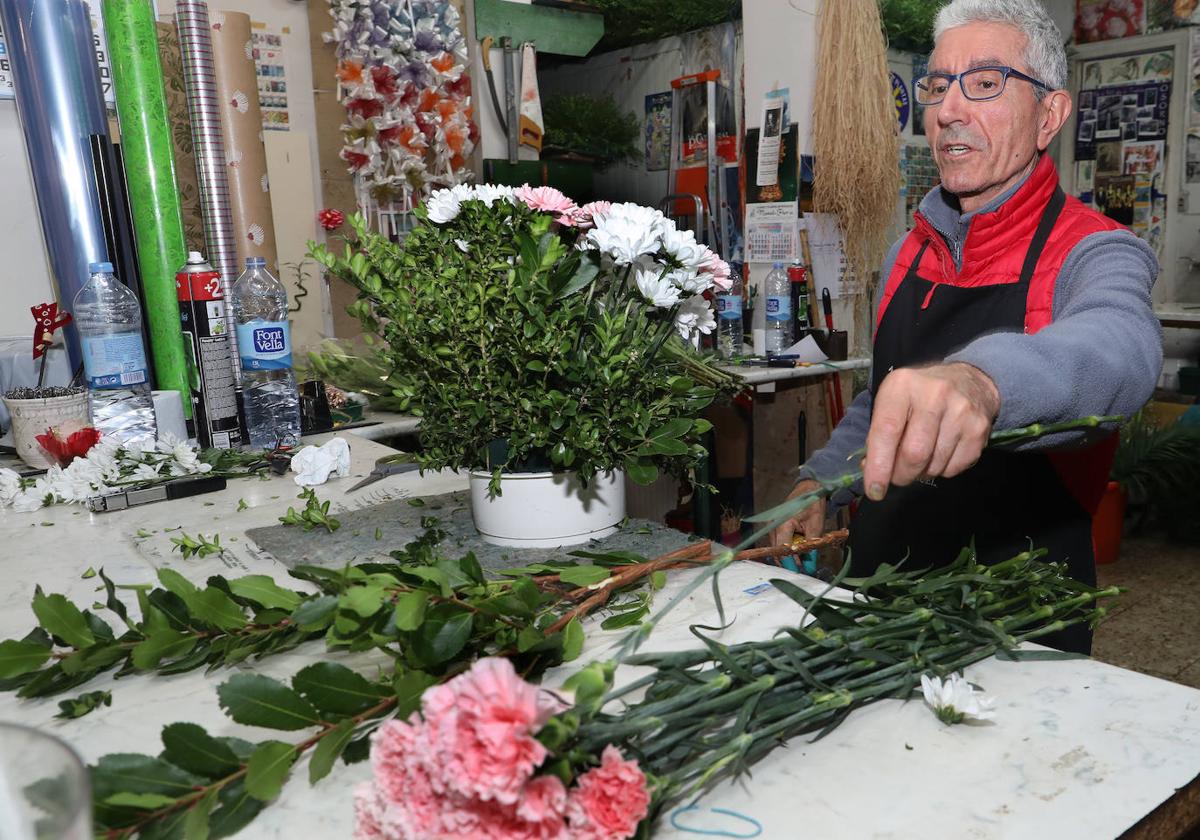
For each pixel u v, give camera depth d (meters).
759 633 0.87
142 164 2.03
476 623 0.72
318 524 1.30
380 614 0.67
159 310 2.08
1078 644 1.34
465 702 0.44
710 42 4.70
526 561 1.09
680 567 1.00
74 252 2.01
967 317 1.48
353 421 2.34
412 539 1.21
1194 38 5.11
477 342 1.04
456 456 1.14
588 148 5.11
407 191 3.31
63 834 0.36
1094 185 5.63
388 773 0.48
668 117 4.98
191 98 2.30
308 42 3.08
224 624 0.73
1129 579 3.54
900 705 0.73
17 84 1.99
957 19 1.54
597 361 1.03
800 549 1.11
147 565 1.17
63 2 1.96
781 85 3.62
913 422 0.71
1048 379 0.85
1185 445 3.78
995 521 1.43
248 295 2.28
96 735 0.73
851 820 0.58
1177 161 5.26
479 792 0.42
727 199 4.64
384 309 1.13
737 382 1.22
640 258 1.09
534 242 1.03
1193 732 0.68
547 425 1.05
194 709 0.77
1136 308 1.09
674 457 1.16
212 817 0.57
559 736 0.47
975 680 0.77
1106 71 5.48
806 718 0.66
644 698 0.68
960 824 0.58
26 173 2.42
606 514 1.15
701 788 0.62
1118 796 0.60
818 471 1.59
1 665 0.71
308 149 3.10
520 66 3.72
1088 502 1.41
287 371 1.95
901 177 3.91
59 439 1.63
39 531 1.35
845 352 3.53
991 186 1.48
